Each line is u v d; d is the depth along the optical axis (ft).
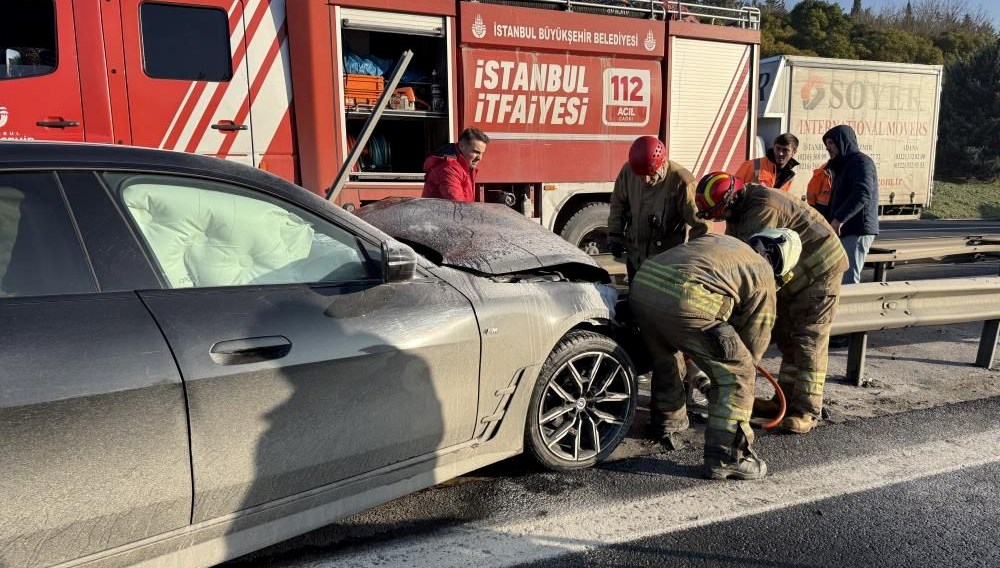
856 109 52.19
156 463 6.83
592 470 11.60
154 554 7.09
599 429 11.96
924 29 159.12
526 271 11.11
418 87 20.18
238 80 17.51
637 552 9.17
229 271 7.88
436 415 9.18
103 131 16.31
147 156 7.59
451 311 9.23
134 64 16.46
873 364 17.69
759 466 11.39
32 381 6.15
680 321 10.85
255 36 17.57
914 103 55.42
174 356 6.90
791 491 10.95
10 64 15.58
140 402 6.67
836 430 13.41
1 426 5.98
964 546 9.46
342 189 18.84
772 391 15.47
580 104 21.94
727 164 25.27
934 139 57.77
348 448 8.31
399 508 10.23
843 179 18.72
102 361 6.52
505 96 20.71
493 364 9.72
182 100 16.99
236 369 7.25
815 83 49.55
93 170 7.17
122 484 6.66
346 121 18.90
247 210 8.07
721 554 9.18
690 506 10.43
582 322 11.28
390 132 21.03
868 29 129.18
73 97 16.01
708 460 11.36
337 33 18.22
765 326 11.48
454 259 10.23
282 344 7.62
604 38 21.99
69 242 6.84
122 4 16.20
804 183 50.21
